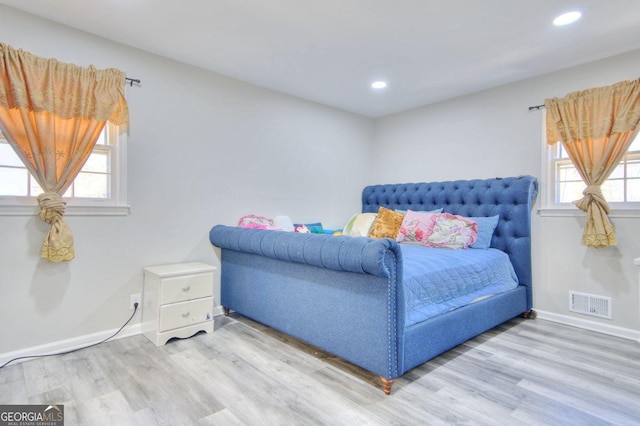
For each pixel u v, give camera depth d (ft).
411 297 7.06
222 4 7.08
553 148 10.61
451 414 5.76
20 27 7.42
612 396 6.29
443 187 12.64
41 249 7.70
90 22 7.83
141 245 9.23
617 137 9.00
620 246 9.21
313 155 13.44
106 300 8.68
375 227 12.02
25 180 7.66
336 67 10.20
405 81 11.27
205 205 10.45
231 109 11.00
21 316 7.56
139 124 9.14
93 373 7.04
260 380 6.82
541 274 10.66
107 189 8.76
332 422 5.53
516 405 6.02
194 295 9.01
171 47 9.02
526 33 8.20
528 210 10.55
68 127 7.88
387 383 6.28
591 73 9.71
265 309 9.06
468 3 7.01
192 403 6.01
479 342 8.84
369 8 7.20
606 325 9.45
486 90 11.98
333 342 7.23
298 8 7.21
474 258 9.36
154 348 8.30
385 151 15.35
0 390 6.38
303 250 7.41
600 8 7.15
